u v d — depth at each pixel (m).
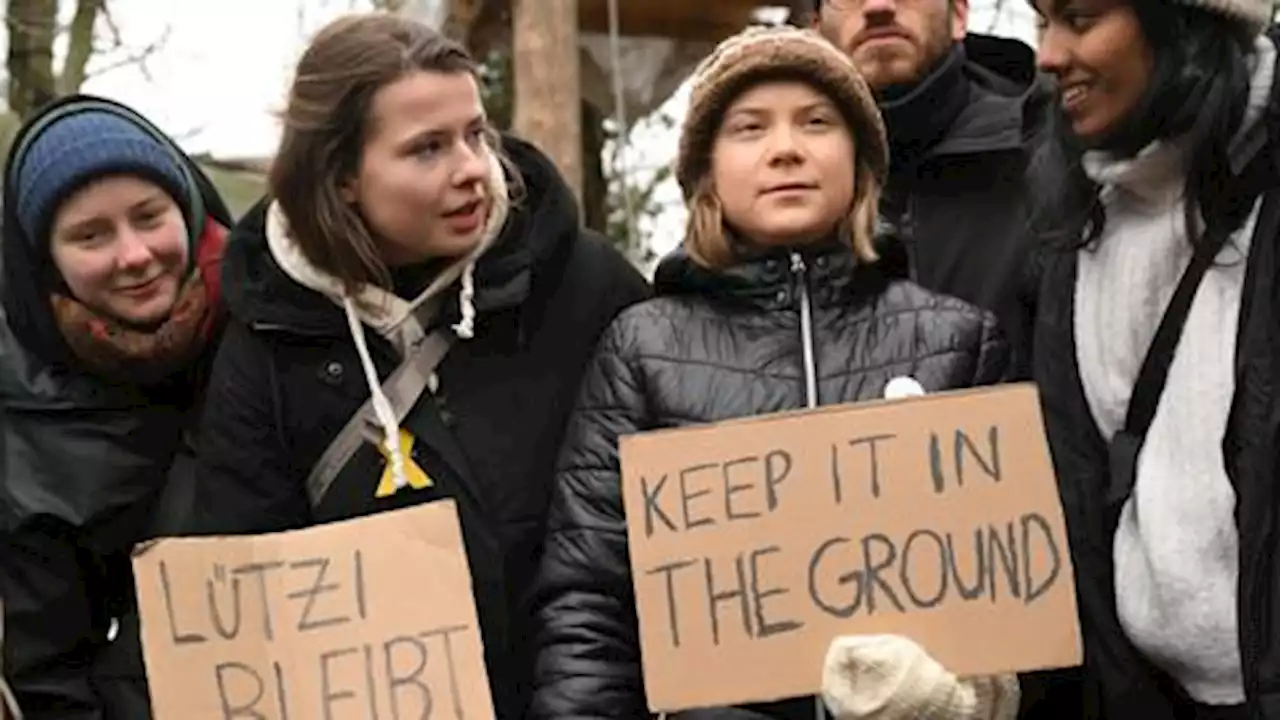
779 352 4.19
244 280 4.49
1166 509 3.95
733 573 3.95
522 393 4.52
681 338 4.25
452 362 4.48
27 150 4.71
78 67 13.64
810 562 3.95
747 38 4.29
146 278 4.66
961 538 3.94
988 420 3.97
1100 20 4.00
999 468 3.95
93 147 4.61
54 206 4.61
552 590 4.19
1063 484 4.19
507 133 4.82
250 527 4.46
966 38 5.46
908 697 3.77
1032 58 5.39
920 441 3.97
